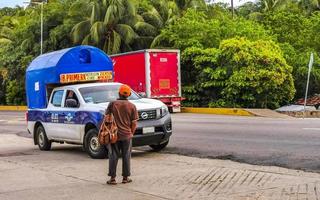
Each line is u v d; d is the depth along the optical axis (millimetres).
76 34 45656
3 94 58062
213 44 37781
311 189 8555
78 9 47344
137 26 44250
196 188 8969
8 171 11586
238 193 8453
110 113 9523
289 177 9680
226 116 27609
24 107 49531
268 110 29734
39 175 10906
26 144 18109
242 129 18594
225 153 13273
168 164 11859
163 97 32188
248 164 11539
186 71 36500
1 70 54281
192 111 32969
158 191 8820
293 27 40500
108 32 44969
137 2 46094
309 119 23938
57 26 49719
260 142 14766
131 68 32812
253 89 31906
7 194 9039
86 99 13875
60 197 8617
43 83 15672
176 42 38062
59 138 14820
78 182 9922
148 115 13055
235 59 31797
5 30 67062
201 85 34688
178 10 46281
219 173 10344
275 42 36312
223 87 33938
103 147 12977
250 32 37000
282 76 31438
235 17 44031
